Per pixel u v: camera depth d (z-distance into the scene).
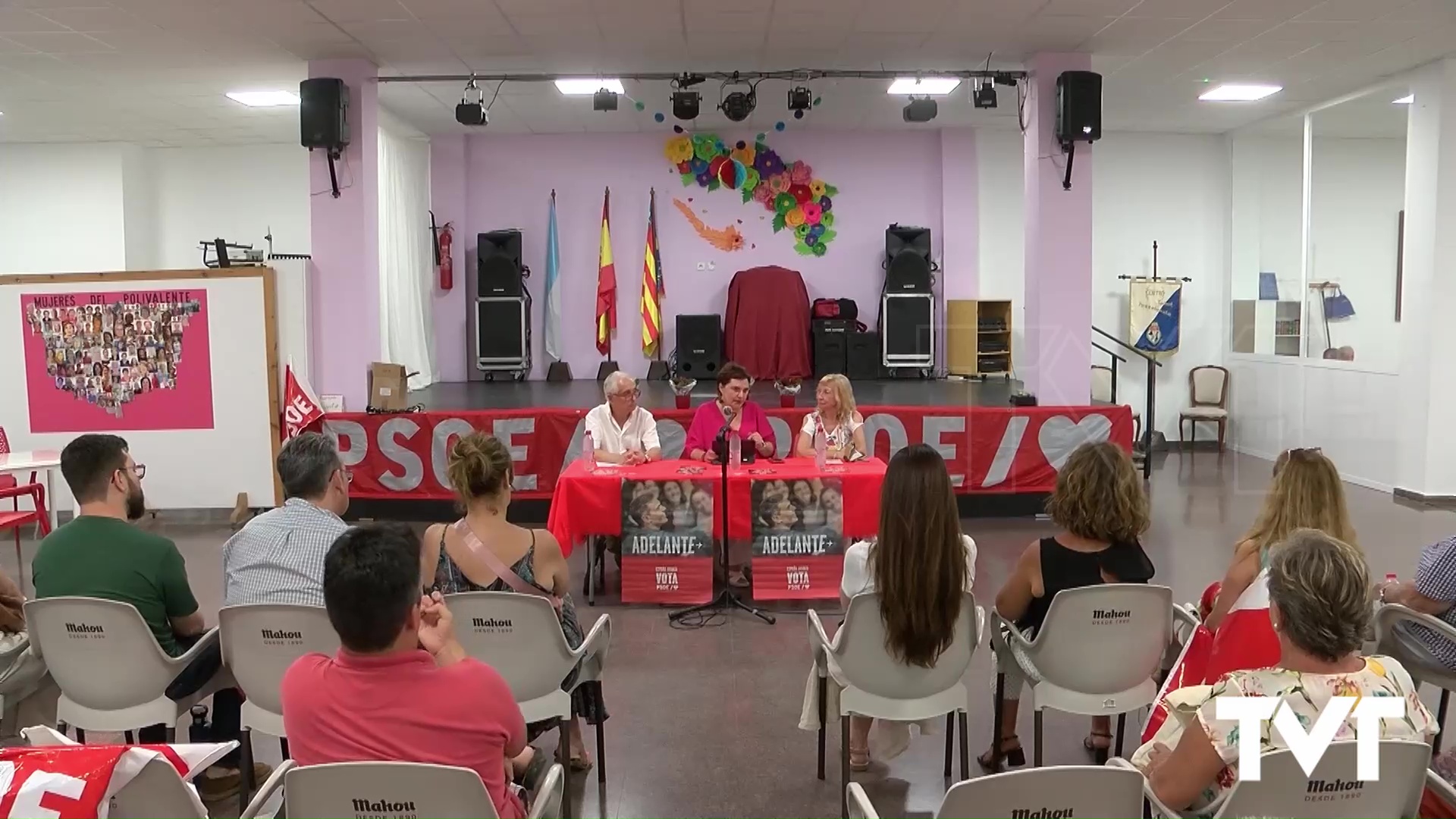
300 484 3.10
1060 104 7.68
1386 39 7.38
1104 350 10.70
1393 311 9.58
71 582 2.96
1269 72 8.42
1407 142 8.32
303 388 7.36
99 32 7.04
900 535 2.87
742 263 12.36
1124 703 3.01
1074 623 2.91
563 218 12.29
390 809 1.83
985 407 7.51
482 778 1.88
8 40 7.24
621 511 5.25
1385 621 3.15
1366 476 8.92
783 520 5.21
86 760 1.77
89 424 7.45
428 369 11.99
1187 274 11.38
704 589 5.28
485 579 3.07
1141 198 11.33
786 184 12.25
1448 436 8.12
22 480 7.34
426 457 7.39
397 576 1.87
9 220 11.50
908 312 11.87
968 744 3.65
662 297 12.39
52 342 7.40
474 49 7.68
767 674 4.37
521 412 7.35
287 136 11.33
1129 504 3.08
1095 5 6.57
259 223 12.10
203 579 5.93
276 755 3.54
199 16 6.70
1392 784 1.85
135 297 7.38
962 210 12.05
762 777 3.40
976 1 6.48
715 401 5.76
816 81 9.07
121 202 11.49
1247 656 2.62
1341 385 9.27
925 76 8.45
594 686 3.35
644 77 8.59
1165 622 2.96
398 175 11.21
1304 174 9.90
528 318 12.23
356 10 6.61
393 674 1.89
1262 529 2.97
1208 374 11.19
